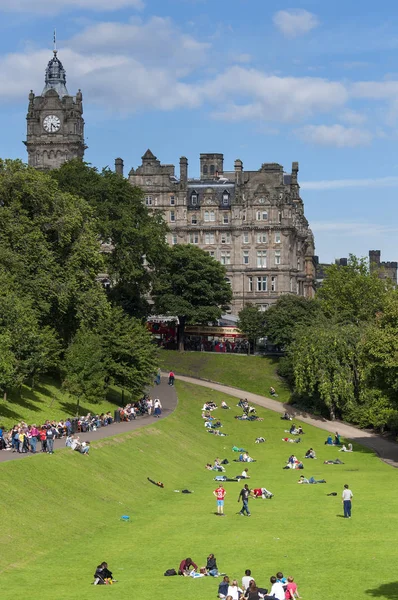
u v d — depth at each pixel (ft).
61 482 265.95
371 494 296.51
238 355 631.56
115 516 256.93
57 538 225.76
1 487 240.73
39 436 297.53
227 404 526.98
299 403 536.83
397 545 222.07
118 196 542.98
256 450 425.28
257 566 204.03
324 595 179.73
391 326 388.57
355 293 610.24
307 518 258.16
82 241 430.61
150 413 452.76
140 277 548.31
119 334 442.50
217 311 654.94
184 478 333.01
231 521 254.47
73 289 411.13
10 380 341.41
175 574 197.67
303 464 383.24
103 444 327.67
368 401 486.79
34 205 418.72
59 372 447.42
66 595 179.01
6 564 202.08
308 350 507.71
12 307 357.20
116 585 187.73
